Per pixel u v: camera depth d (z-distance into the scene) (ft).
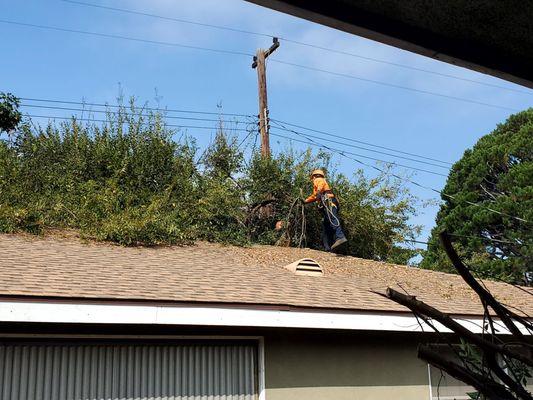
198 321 22.50
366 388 27.55
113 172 44.42
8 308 19.65
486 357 7.68
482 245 52.95
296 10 6.27
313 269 32.89
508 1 6.47
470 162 87.86
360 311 25.76
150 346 23.91
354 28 6.60
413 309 7.49
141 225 34.78
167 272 27.20
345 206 52.95
